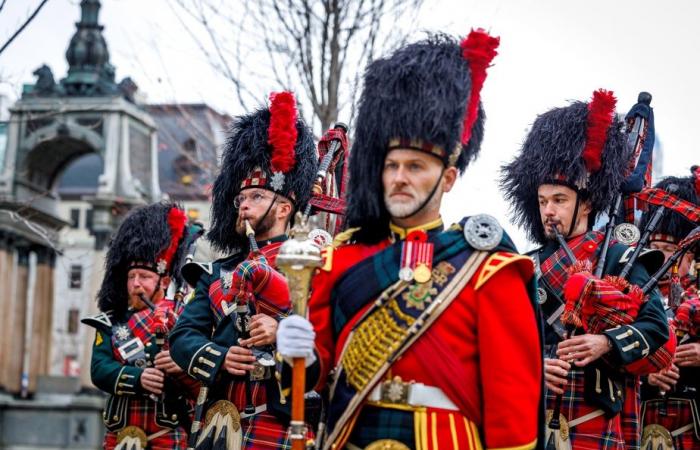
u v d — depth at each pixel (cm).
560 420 512
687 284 660
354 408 358
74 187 4384
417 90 371
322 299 378
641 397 632
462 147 389
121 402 637
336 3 1187
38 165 2936
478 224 364
